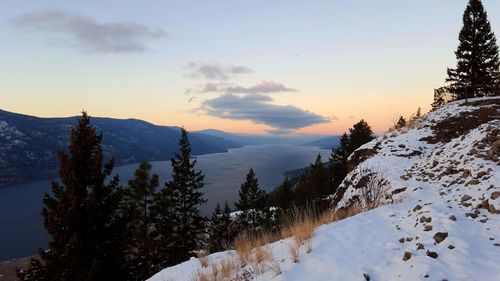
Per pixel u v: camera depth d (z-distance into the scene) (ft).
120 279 62.28
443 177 40.45
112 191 65.36
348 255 18.81
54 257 58.75
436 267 14.97
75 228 59.00
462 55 134.92
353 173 72.13
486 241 17.47
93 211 60.29
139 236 107.86
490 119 76.23
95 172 62.49
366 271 16.46
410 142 76.74
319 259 18.79
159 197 117.91
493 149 36.11
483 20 129.70
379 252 18.78
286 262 19.71
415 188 39.24
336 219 31.27
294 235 24.23
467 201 26.08
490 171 30.89
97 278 56.13
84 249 57.82
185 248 122.62
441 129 80.84
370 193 42.88
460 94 138.82
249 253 23.91
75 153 62.34
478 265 14.76
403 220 24.43
